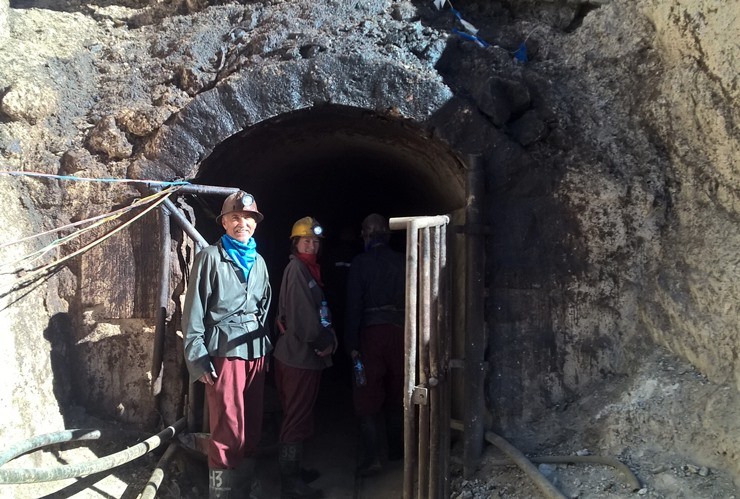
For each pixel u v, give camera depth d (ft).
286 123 14.55
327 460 16.26
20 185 13.56
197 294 11.80
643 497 10.38
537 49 15.16
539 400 13.08
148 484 11.87
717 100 12.00
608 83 14.03
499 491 11.88
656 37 13.48
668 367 11.99
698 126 12.46
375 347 14.87
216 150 13.89
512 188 13.34
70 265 13.73
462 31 15.34
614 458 11.25
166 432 12.80
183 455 13.34
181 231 13.79
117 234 13.65
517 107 13.64
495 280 13.28
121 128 14.05
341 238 23.11
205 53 14.93
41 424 12.30
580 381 13.03
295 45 13.98
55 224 13.74
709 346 11.46
